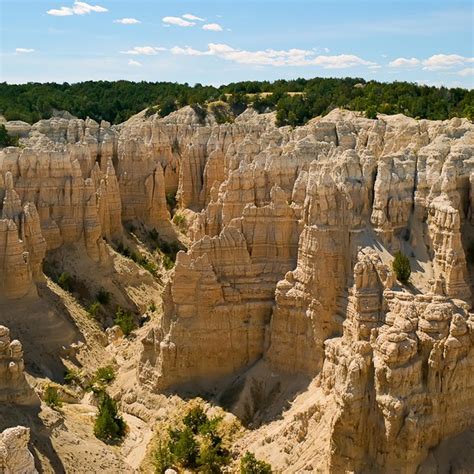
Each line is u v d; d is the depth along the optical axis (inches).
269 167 2532.0
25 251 2625.5
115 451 1878.7
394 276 1840.6
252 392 2065.7
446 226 1838.1
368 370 1556.3
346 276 1974.7
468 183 1967.3
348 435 1553.9
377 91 6776.6
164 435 1984.5
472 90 6382.9
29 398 1771.7
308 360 2026.3
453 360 1565.0
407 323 1594.5
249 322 2194.9
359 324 1797.5
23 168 3065.9
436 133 2795.3
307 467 1663.4
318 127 4114.2
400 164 2037.4
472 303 1811.0
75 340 2596.0
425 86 6614.2
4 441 1376.7
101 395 2247.8
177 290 2183.8
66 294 2856.8
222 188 2556.6
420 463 1539.1
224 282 2201.0
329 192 2014.0
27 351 2368.4
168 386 2190.0
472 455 1550.2
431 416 1551.4
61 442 1726.1
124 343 2738.7
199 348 2172.7
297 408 1904.5
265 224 2235.5
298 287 2063.2
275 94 7317.9
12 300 2495.1
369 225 1991.9
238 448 1888.5
